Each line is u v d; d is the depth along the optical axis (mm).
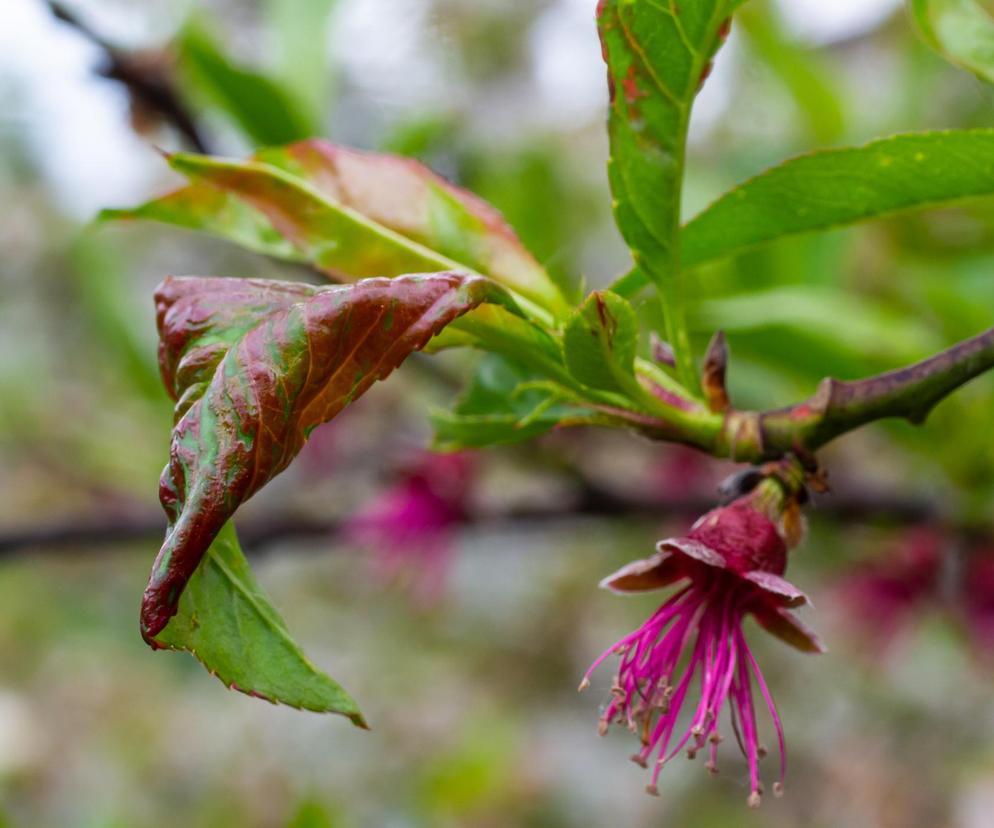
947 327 157
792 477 88
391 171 94
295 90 159
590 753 292
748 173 204
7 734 279
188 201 96
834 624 205
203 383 75
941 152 87
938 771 260
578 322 80
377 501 174
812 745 271
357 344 74
